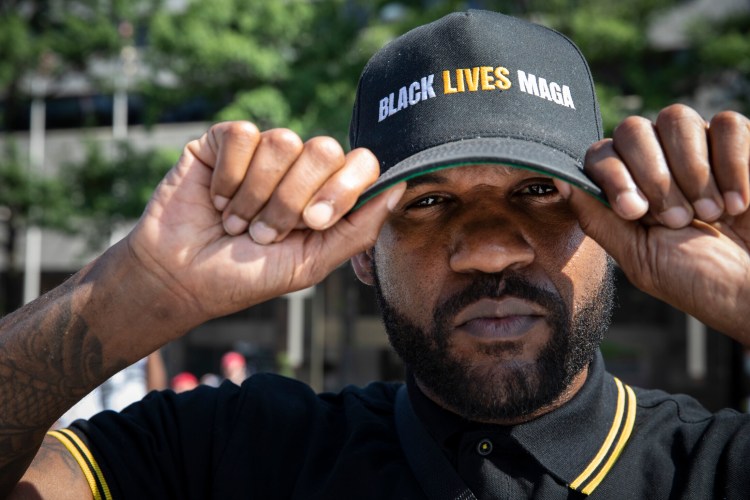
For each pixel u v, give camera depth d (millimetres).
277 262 1191
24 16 11055
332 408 1602
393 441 1458
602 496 1299
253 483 1450
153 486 1463
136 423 1524
